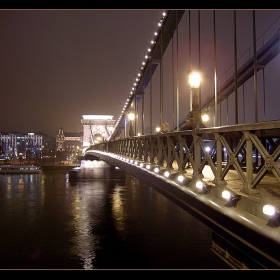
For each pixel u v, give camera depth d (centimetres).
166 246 2509
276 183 806
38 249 2528
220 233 697
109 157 2966
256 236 527
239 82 3088
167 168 1155
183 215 3619
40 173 10838
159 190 1243
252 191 612
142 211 3894
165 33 2658
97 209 4141
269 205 496
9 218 3719
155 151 1370
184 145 991
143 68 3366
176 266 2097
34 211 4131
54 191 5972
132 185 6638
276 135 668
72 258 2319
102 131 13025
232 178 914
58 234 2970
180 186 926
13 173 10806
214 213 693
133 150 1847
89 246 2575
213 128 761
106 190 5897
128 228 3119
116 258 2291
